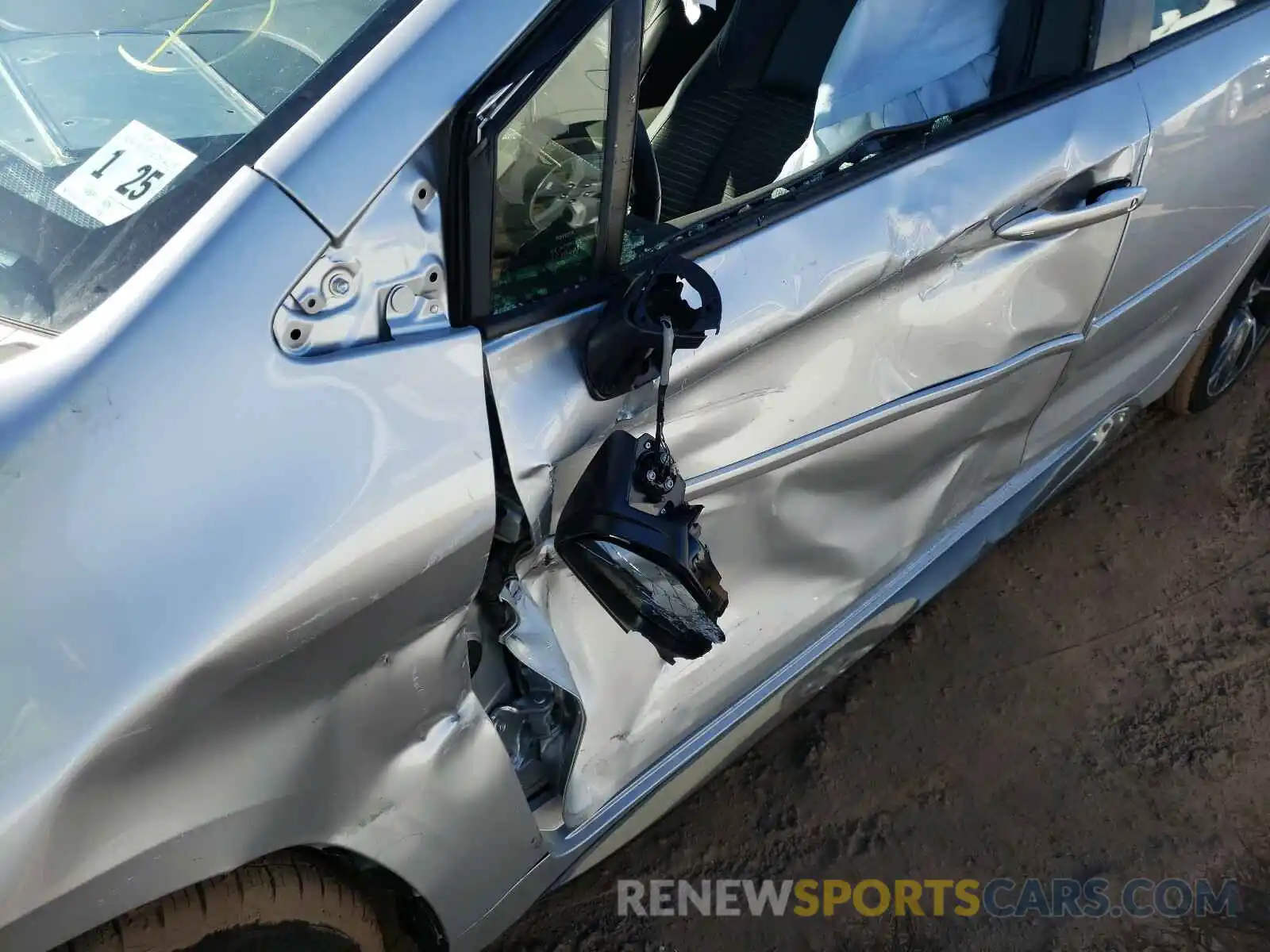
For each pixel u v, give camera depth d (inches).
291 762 47.5
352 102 45.5
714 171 78.8
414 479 46.5
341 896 55.1
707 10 85.0
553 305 51.9
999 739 95.4
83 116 52.5
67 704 39.9
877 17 76.2
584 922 80.5
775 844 86.5
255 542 43.1
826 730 94.9
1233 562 113.0
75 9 57.2
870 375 69.9
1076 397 97.2
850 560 79.0
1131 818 90.0
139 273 45.0
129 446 42.1
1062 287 82.4
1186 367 119.7
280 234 44.2
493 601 55.9
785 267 60.1
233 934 49.8
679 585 48.8
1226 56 88.5
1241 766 94.0
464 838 56.9
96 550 41.1
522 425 50.4
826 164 67.1
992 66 77.8
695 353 56.1
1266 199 103.1
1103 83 79.5
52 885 40.3
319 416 44.8
